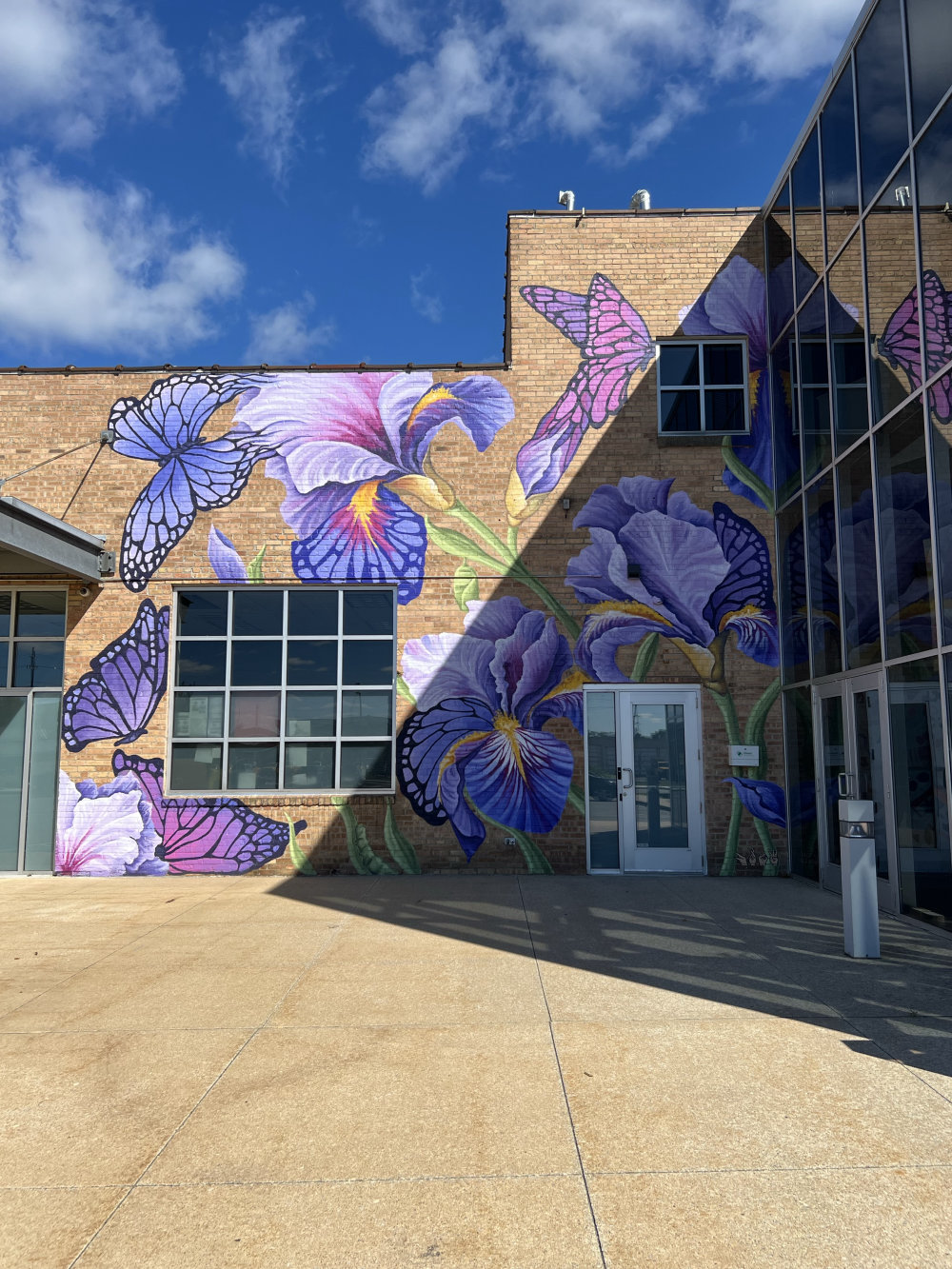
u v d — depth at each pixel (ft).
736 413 41.73
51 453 41.47
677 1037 17.43
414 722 39.55
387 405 41.50
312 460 41.27
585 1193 11.49
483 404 41.42
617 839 38.96
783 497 39.58
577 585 40.22
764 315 41.83
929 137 26.96
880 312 30.25
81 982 21.89
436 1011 19.27
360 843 38.93
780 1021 18.37
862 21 31.24
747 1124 13.44
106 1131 13.51
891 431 29.45
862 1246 10.22
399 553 40.63
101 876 39.14
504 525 40.68
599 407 41.37
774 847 38.75
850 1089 14.76
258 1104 14.43
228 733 40.16
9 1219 11.00
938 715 26.37
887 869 29.86
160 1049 17.11
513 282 42.14
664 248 42.32
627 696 39.70
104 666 40.32
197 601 41.01
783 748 39.32
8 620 41.37
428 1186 11.72
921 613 27.32
